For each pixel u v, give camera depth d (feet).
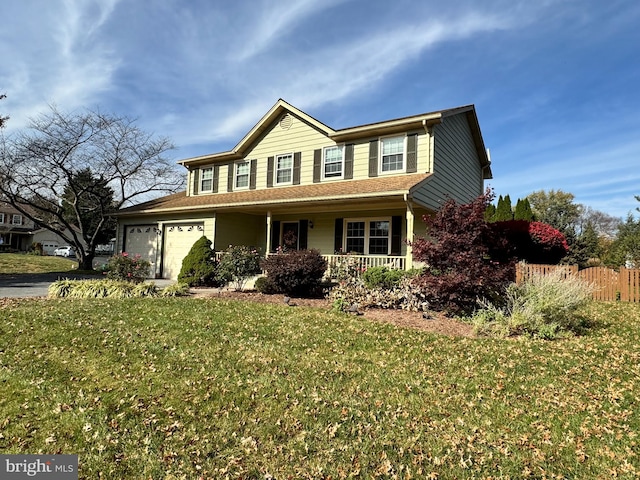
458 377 15.58
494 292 25.49
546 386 14.75
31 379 14.06
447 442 10.96
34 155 61.72
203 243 44.60
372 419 12.15
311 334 21.24
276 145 49.88
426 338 20.81
